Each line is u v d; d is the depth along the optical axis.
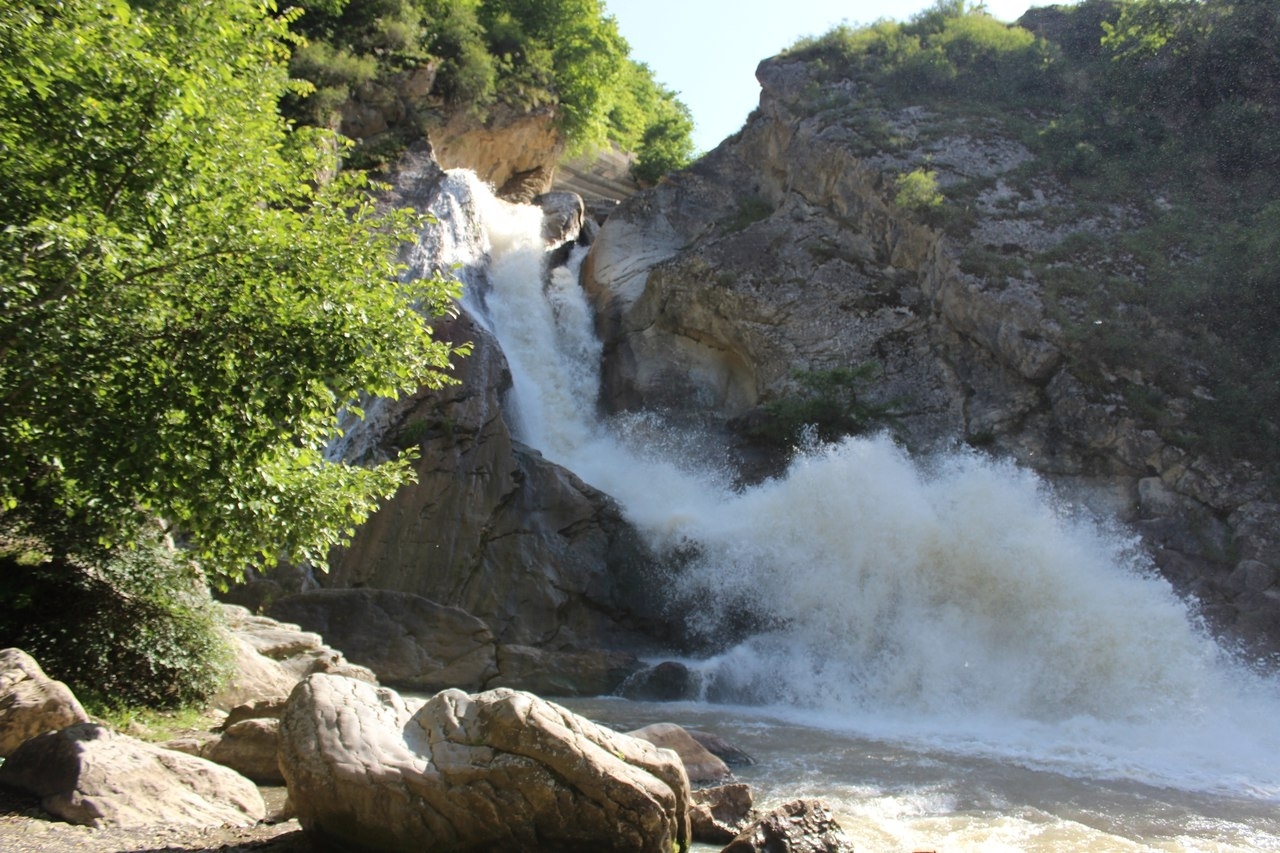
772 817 7.16
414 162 31.50
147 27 10.13
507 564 20.62
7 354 8.51
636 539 21.47
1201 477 20.03
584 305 30.44
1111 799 10.59
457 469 21.50
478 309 28.53
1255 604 18.08
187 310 9.16
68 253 8.34
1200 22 30.12
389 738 6.70
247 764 9.27
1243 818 9.95
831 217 27.97
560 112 39.94
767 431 23.92
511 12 41.88
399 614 18.00
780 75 32.81
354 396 9.82
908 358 24.64
